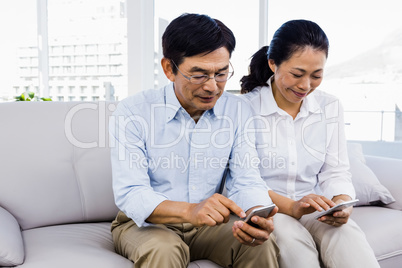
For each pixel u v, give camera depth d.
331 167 1.55
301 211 1.33
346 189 1.46
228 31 1.18
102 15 4.01
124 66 3.96
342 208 1.19
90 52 4.10
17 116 1.60
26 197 1.51
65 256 1.19
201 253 1.32
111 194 1.64
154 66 3.80
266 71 1.58
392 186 1.93
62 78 4.28
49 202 1.54
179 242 1.13
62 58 4.25
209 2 3.45
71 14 4.16
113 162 1.27
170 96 1.32
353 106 3.22
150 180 1.35
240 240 1.14
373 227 1.62
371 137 3.21
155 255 1.08
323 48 1.33
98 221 1.65
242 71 2.27
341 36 3.20
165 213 1.14
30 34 4.32
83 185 1.61
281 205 1.40
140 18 3.68
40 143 1.58
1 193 1.48
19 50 4.37
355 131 3.25
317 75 1.36
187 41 1.12
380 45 3.16
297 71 1.34
